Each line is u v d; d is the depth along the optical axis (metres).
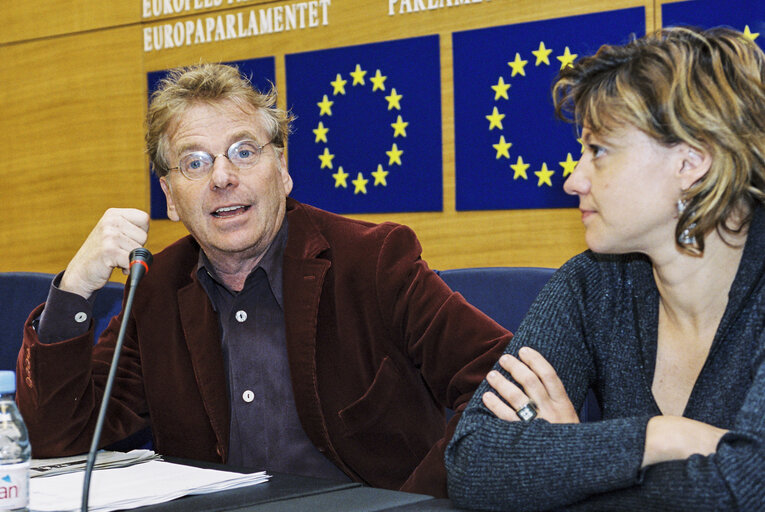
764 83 1.11
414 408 1.67
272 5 3.03
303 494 1.13
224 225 1.62
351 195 2.88
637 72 1.14
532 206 2.57
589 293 1.38
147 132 1.73
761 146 1.10
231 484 1.18
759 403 1.01
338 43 2.91
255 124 1.66
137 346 1.78
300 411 1.63
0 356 2.32
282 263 1.69
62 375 1.58
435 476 1.29
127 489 1.15
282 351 1.68
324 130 2.93
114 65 3.37
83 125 3.45
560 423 1.14
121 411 1.72
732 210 1.13
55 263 3.54
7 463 1.09
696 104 1.09
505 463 1.10
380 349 1.65
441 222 2.75
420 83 2.75
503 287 1.88
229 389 1.68
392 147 2.80
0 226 3.67
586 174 1.19
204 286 1.71
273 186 1.67
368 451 1.63
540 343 1.34
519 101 2.57
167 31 3.25
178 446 1.71
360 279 1.67
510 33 2.58
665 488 0.99
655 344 1.28
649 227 1.16
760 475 0.95
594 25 2.45
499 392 1.24
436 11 2.72
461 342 1.55
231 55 3.12
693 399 1.19
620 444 1.04
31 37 3.56
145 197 3.32
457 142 2.69
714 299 1.20
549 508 1.07
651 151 1.13
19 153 3.61
